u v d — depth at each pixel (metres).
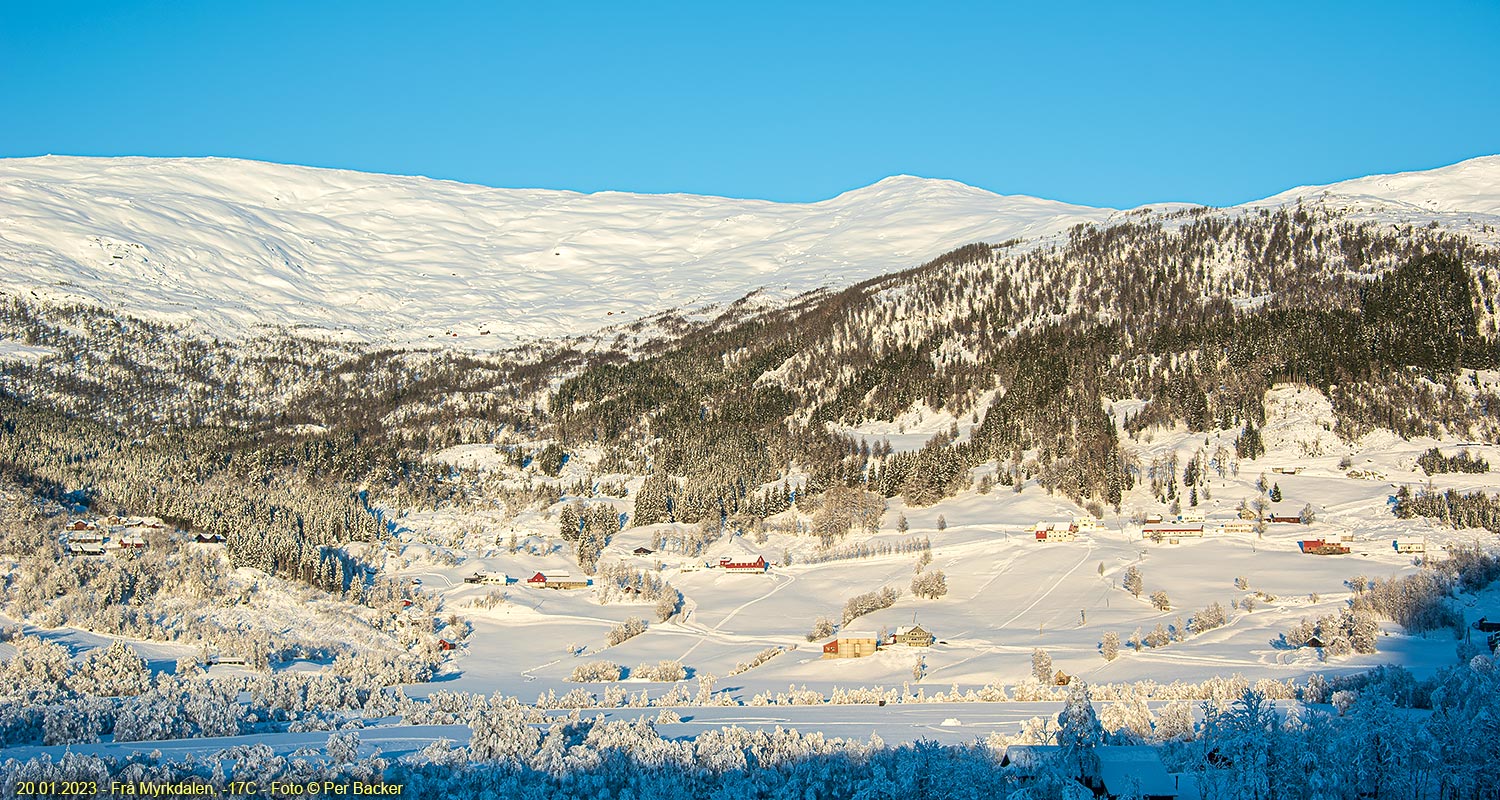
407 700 164.75
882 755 122.25
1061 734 123.38
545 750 123.31
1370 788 106.06
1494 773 105.06
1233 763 107.94
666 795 115.12
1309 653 190.00
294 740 135.12
